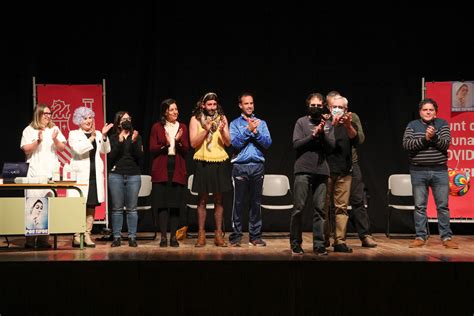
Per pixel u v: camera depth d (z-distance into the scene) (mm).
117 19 7914
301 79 7902
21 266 4867
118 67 7930
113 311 4895
